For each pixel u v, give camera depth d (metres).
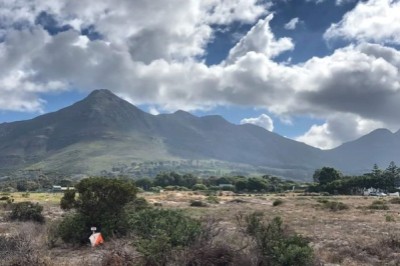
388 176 148.50
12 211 32.59
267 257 12.70
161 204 60.66
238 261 12.49
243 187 169.12
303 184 184.50
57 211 39.97
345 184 146.00
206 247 12.70
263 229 13.74
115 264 13.00
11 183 187.75
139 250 12.89
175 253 12.73
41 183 196.25
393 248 18.12
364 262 15.87
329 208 51.22
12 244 14.68
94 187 20.28
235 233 15.27
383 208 52.16
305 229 26.98
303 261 12.66
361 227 28.25
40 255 14.14
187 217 16.03
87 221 19.97
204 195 112.69
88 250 17.39
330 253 16.91
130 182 21.38
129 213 20.19
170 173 194.62
